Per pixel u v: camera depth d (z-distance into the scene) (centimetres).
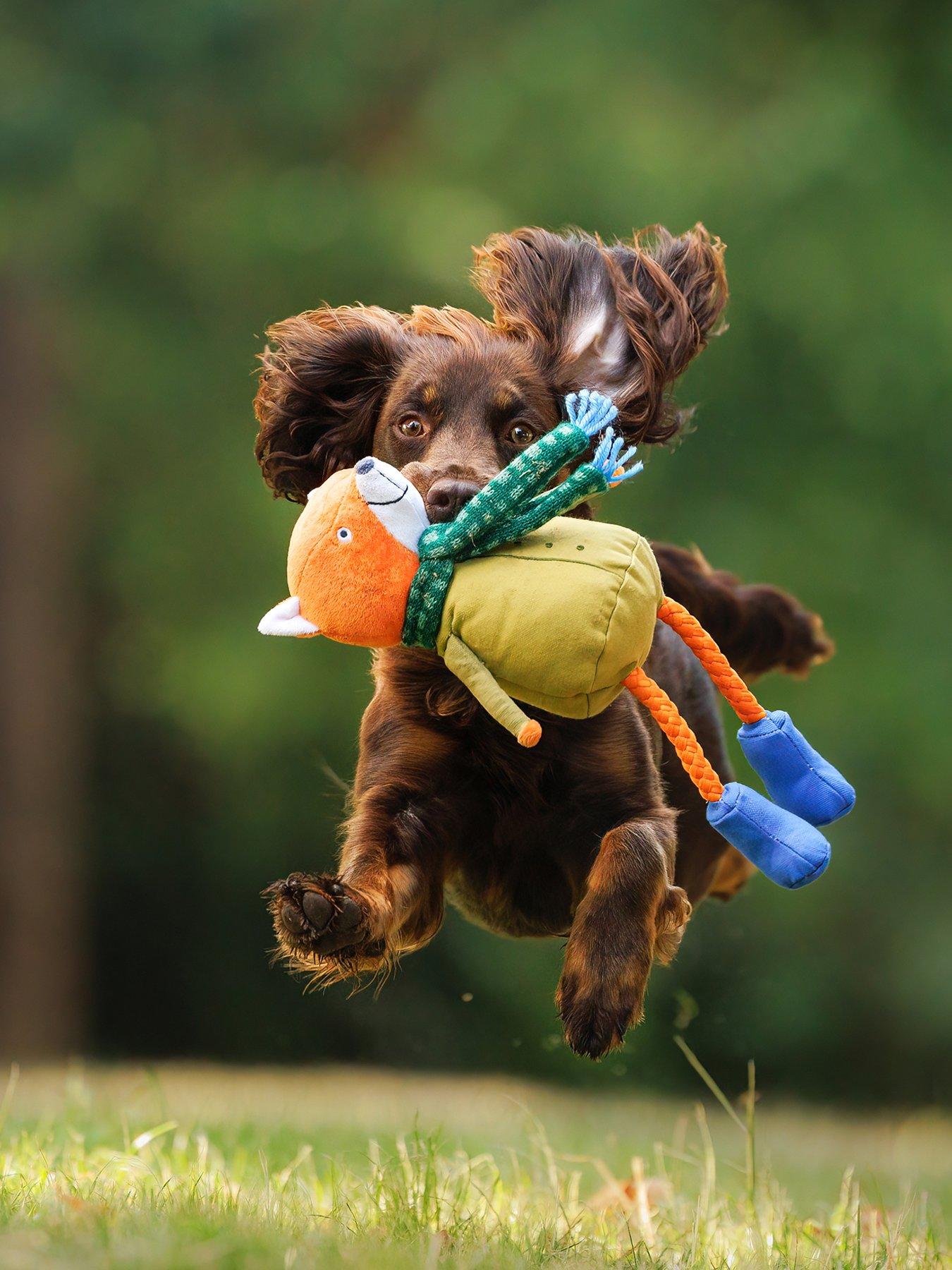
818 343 1592
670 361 524
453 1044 1702
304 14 1694
